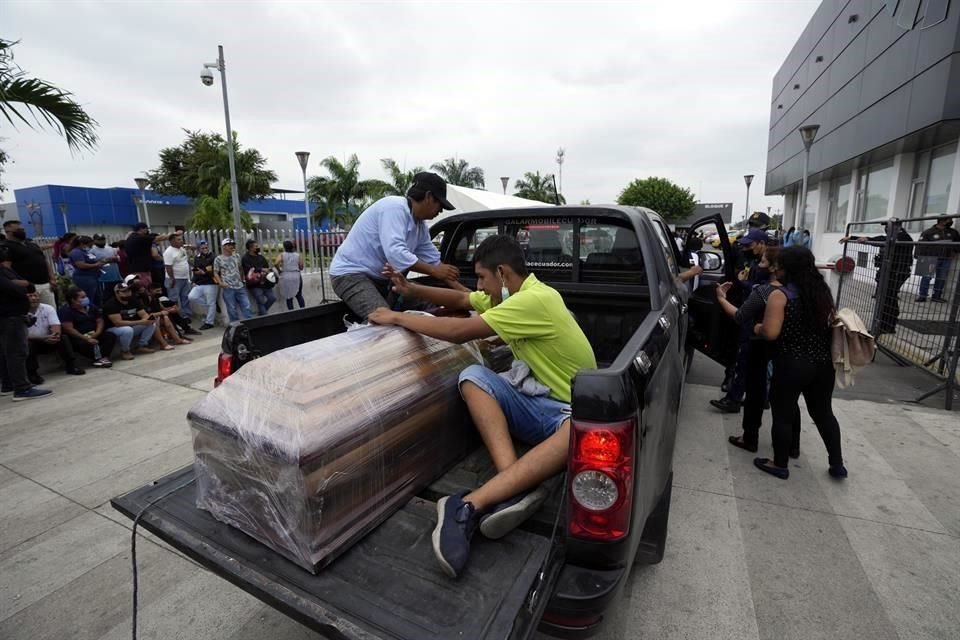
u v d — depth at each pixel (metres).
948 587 2.44
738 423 4.43
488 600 1.39
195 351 7.29
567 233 3.43
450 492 1.94
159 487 1.99
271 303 9.43
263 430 1.56
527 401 2.03
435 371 2.04
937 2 10.55
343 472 1.57
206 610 2.40
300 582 1.50
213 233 10.53
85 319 6.36
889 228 6.13
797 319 3.22
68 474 3.69
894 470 3.57
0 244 5.30
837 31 16.44
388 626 1.34
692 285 4.86
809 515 3.04
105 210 42.12
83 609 2.41
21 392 5.26
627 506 1.50
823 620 2.25
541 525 1.69
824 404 3.38
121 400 5.21
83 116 5.32
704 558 2.67
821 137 17.88
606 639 2.15
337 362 1.81
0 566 2.71
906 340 5.89
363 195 32.31
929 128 10.84
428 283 3.83
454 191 10.48
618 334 3.32
